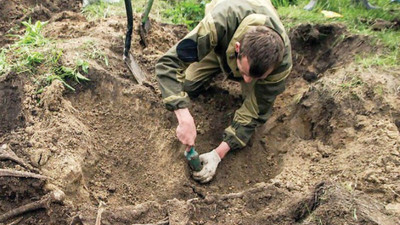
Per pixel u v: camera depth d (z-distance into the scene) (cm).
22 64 305
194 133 262
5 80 297
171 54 267
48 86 292
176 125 309
